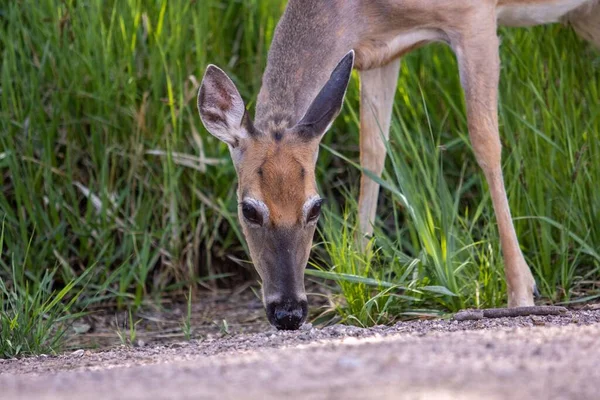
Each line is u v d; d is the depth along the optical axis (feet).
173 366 21.47
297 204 29.04
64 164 40.47
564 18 37.40
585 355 19.74
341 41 33.47
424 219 34.35
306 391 17.37
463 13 33.35
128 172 40.32
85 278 38.96
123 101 40.65
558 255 35.04
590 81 37.99
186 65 41.29
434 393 16.76
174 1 41.45
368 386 17.49
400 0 33.19
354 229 34.45
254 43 42.91
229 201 40.70
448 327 27.04
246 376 19.07
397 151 38.29
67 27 40.68
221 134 30.60
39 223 39.34
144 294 39.96
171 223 39.81
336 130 42.01
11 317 32.53
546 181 36.42
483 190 37.42
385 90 35.88
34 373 23.48
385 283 31.71
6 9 41.47
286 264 28.84
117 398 17.79
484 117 33.42
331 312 34.47
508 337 22.39
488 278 32.89
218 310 38.63
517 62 38.24
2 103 39.81
